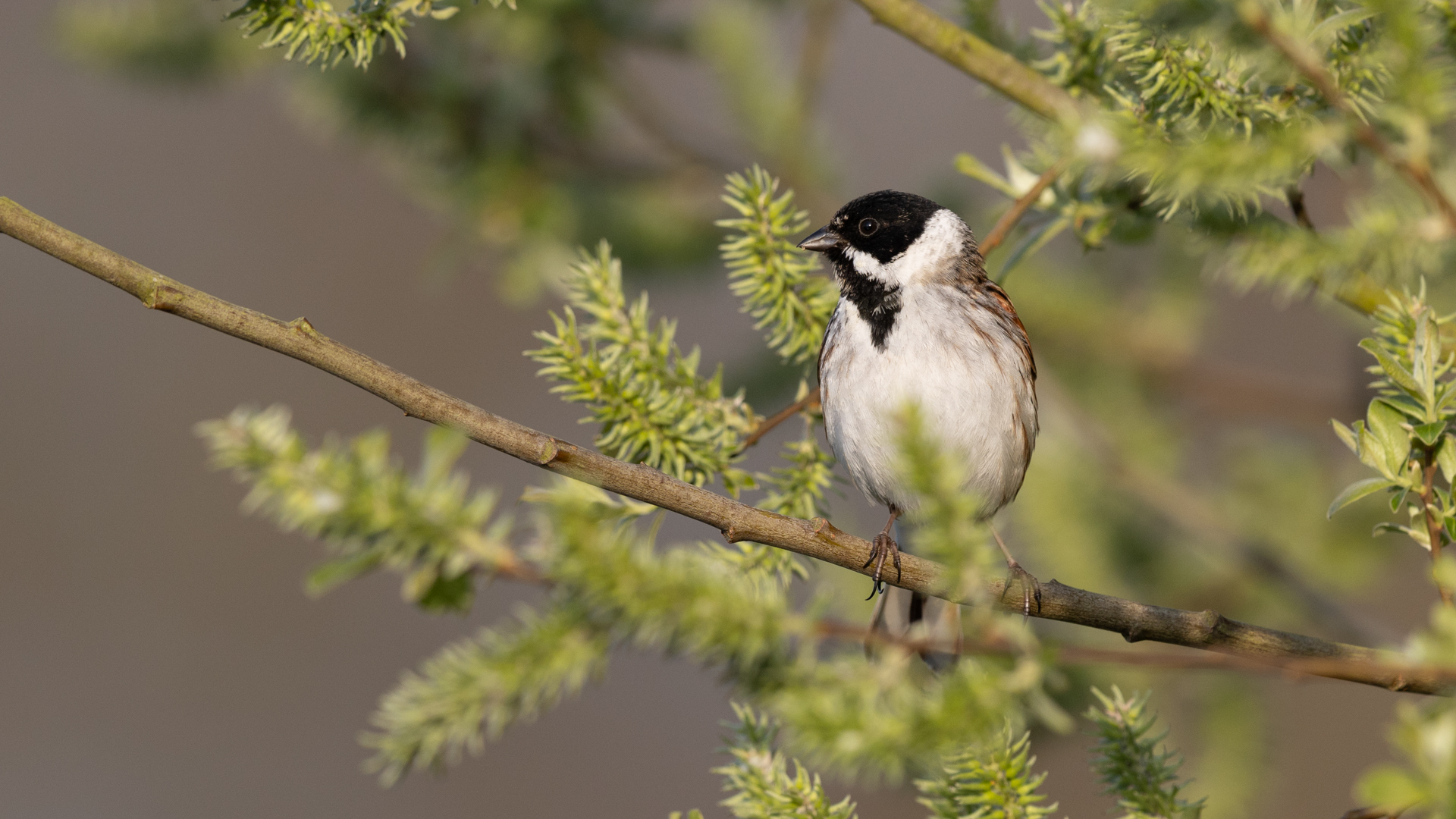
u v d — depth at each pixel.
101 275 5.85
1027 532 12.18
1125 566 12.27
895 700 5.05
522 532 7.51
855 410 9.35
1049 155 8.55
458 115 13.41
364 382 5.99
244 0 6.95
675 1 15.73
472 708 7.23
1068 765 16.19
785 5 14.05
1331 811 15.27
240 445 6.84
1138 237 8.42
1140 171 5.74
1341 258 6.46
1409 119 5.29
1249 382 13.95
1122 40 6.78
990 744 5.42
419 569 7.59
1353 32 5.87
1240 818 10.84
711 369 15.24
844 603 10.16
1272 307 16.88
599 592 5.57
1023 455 9.89
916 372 9.33
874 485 9.38
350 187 22.28
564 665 7.23
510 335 21.86
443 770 7.47
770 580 7.23
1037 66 8.64
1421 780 3.99
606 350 8.15
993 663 5.64
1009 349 9.67
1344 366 14.22
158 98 14.73
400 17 6.91
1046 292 14.22
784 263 8.73
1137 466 12.70
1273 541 12.57
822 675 5.27
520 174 13.52
